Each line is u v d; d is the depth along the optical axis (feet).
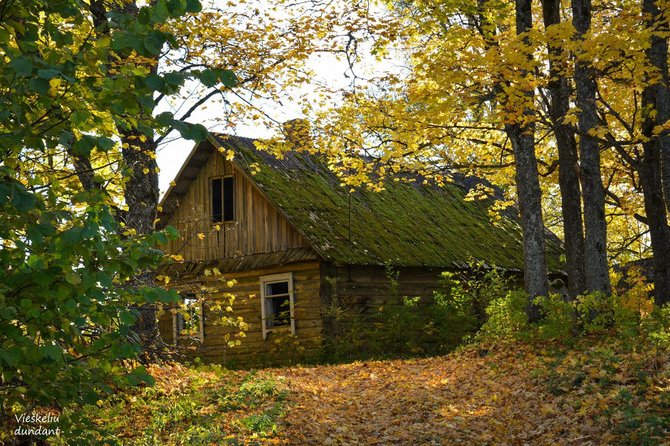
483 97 44.98
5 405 18.92
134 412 34.99
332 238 71.26
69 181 21.76
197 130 16.21
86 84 16.47
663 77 44.14
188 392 38.70
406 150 57.47
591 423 28.19
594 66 39.29
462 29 41.50
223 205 78.33
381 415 36.45
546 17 49.24
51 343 15.98
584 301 45.34
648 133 50.31
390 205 85.40
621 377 32.65
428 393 40.63
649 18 38.01
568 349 44.37
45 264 15.38
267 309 74.18
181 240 80.12
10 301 15.83
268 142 52.29
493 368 43.80
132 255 16.89
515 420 31.73
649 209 51.42
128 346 17.26
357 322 70.38
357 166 60.23
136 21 15.80
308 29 46.42
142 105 16.87
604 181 68.85
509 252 89.51
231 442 30.35
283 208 71.61
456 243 84.17
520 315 53.57
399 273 76.69
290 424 33.60
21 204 15.19
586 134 42.63
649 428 25.61
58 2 16.76
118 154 26.16
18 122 16.16
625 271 77.61
